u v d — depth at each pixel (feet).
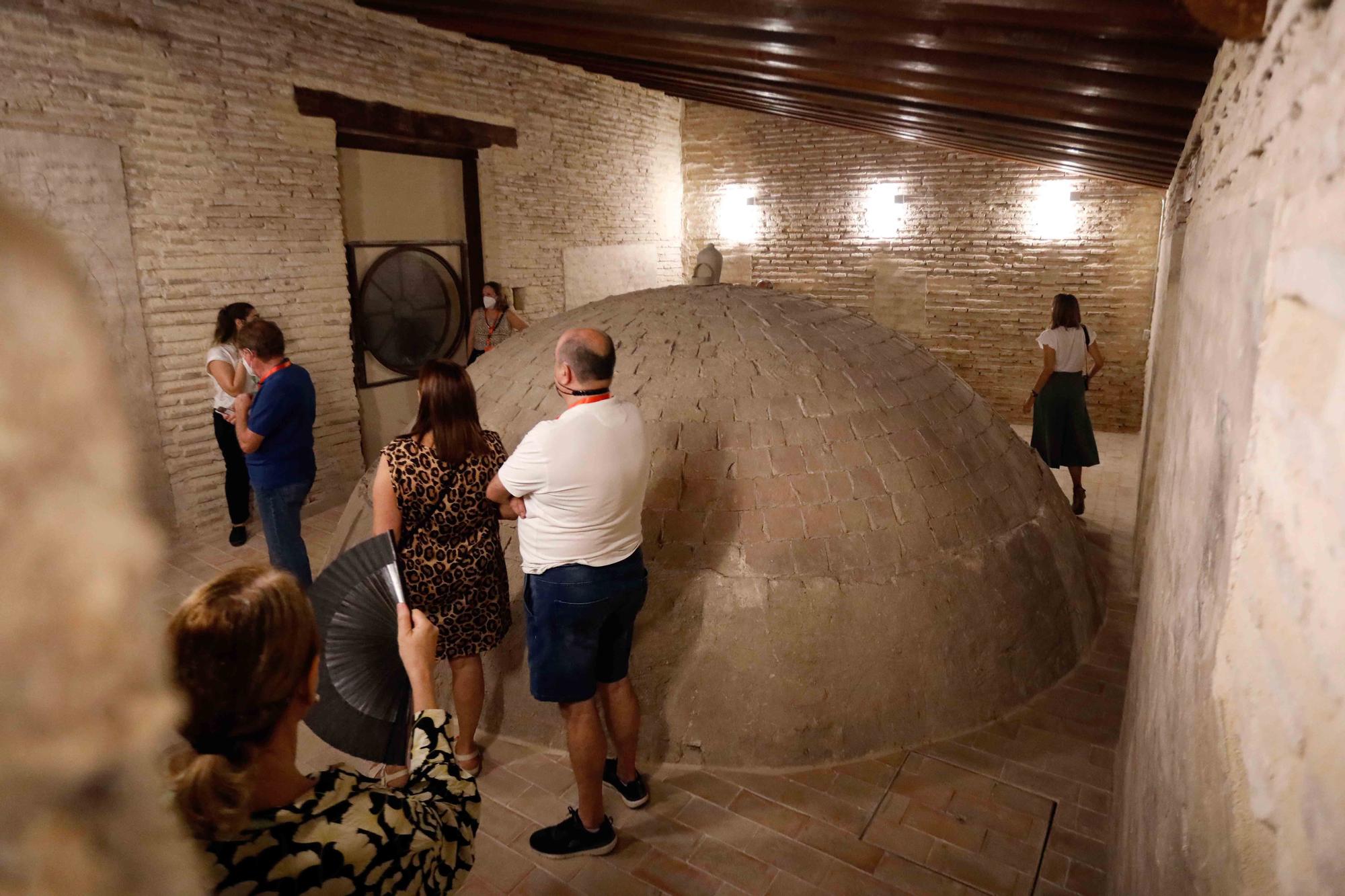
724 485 12.95
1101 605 16.37
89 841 1.02
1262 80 4.77
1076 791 11.68
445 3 20.49
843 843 10.82
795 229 38.17
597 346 9.43
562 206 32.94
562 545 9.59
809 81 15.92
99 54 18.20
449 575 10.88
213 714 4.07
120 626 1.01
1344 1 3.12
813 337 14.96
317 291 23.41
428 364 10.55
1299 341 3.18
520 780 12.02
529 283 31.99
